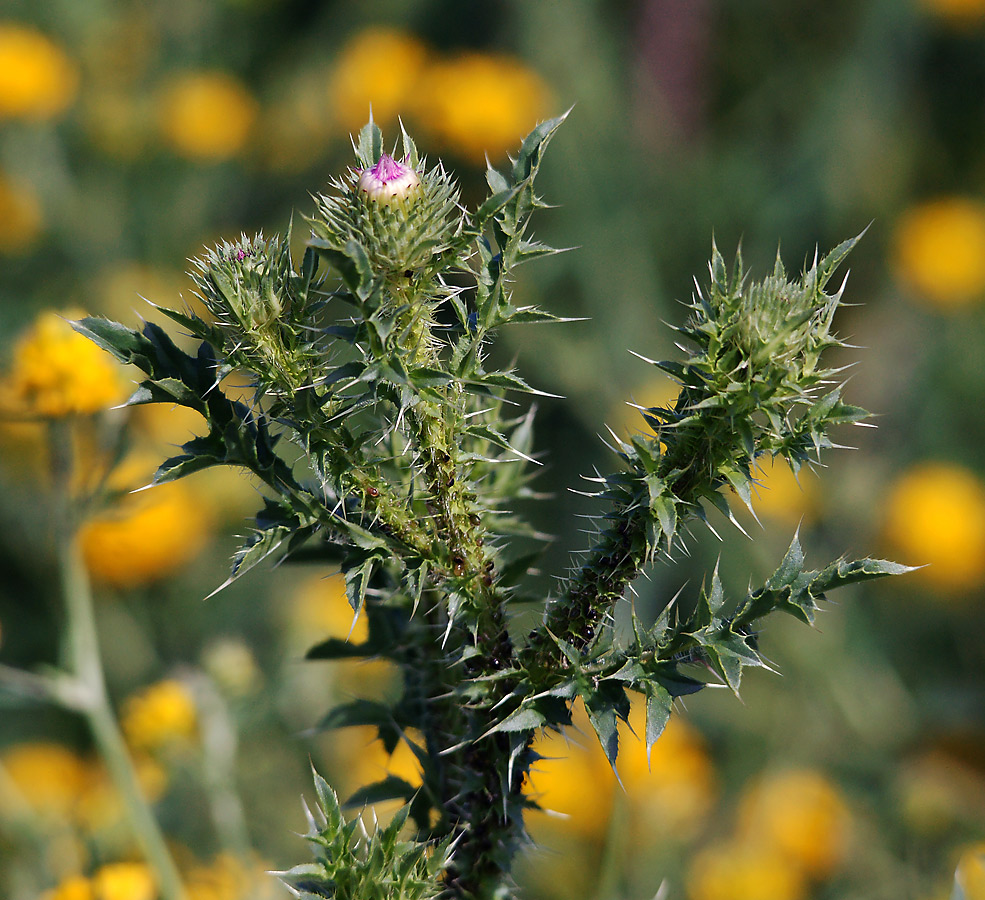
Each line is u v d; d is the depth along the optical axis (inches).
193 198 305.1
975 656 250.7
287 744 192.1
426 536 73.0
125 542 204.8
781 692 223.3
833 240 322.7
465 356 69.7
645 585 231.1
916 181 335.9
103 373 131.1
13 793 149.8
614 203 299.6
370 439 75.4
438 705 81.0
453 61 318.0
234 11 341.4
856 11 333.1
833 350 313.3
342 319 68.4
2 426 226.4
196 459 71.7
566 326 284.7
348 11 339.3
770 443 69.4
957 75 336.8
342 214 68.3
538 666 71.2
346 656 82.9
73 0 317.1
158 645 226.5
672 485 70.3
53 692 126.2
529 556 81.5
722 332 67.8
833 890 185.6
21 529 237.8
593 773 166.7
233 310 67.1
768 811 192.2
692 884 176.7
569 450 271.6
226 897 135.9
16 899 149.6
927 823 192.2
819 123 322.0
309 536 73.2
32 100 283.7
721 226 314.7
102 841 152.9
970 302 310.2
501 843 76.9
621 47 324.2
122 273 275.7
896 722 219.9
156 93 314.0
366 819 146.3
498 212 71.7
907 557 256.2
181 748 146.4
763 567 234.7
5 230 277.3
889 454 293.6
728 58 336.2
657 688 67.5
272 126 318.7
